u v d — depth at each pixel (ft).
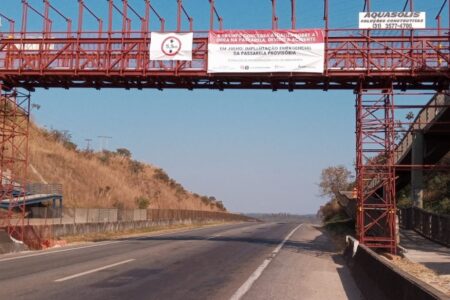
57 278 43.57
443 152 109.09
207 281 43.52
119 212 149.69
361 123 77.61
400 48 76.28
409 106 77.05
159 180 307.78
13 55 83.82
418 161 102.17
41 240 82.07
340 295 39.04
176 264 55.72
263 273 50.16
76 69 81.97
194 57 80.74
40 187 151.23
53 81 85.40
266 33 78.33
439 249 74.49
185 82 83.87
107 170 238.68
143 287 39.55
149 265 54.29
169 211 185.57
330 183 270.46
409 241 85.46
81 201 179.01
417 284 22.26
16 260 57.93
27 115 88.43
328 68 77.15
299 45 77.36
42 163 186.50
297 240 106.11
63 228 100.73
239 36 78.89
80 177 201.26
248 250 76.54
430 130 97.25
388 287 28.63
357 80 78.64
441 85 78.69
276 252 75.25
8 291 36.76
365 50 76.74
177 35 80.64
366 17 75.97
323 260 66.85
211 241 94.73
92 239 101.91
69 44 82.94
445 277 48.57
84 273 47.06
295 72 77.30
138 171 290.15
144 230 143.64
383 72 75.87
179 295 36.35
